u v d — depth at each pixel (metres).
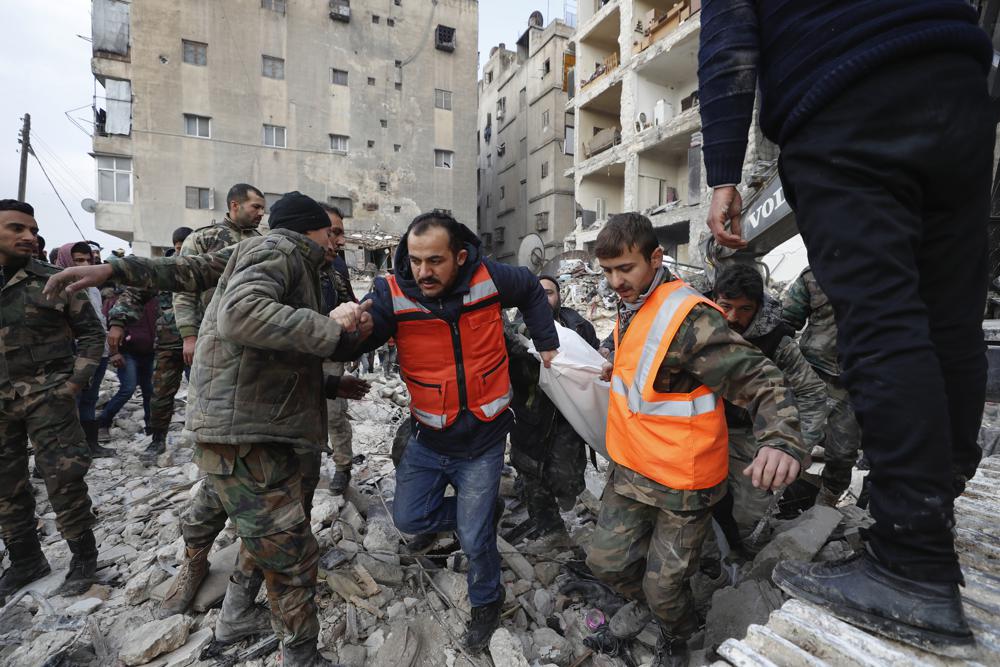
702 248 3.94
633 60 18.08
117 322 4.47
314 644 1.92
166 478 4.09
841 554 2.23
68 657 2.05
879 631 1.01
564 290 17.25
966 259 1.12
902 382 0.95
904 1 0.97
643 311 1.78
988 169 1.06
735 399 1.63
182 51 20.33
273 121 21.97
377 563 2.65
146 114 19.89
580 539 2.89
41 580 2.63
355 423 5.51
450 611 2.34
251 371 1.77
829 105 1.02
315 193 22.91
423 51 24.86
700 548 1.80
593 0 21.92
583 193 21.69
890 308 0.97
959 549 1.45
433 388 2.03
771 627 1.12
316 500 3.31
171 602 2.34
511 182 30.78
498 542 2.84
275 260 1.78
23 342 2.43
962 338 1.15
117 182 20.00
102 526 3.25
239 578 2.11
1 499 2.49
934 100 0.94
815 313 2.82
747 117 1.21
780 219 3.72
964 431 1.19
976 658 0.93
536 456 2.77
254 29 21.48
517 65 29.72
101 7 19.47
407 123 24.62
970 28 0.95
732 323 2.30
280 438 1.80
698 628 2.12
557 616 2.37
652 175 18.72
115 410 4.99
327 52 22.88
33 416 2.45
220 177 21.11
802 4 1.07
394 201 24.45
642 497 1.79
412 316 1.99
